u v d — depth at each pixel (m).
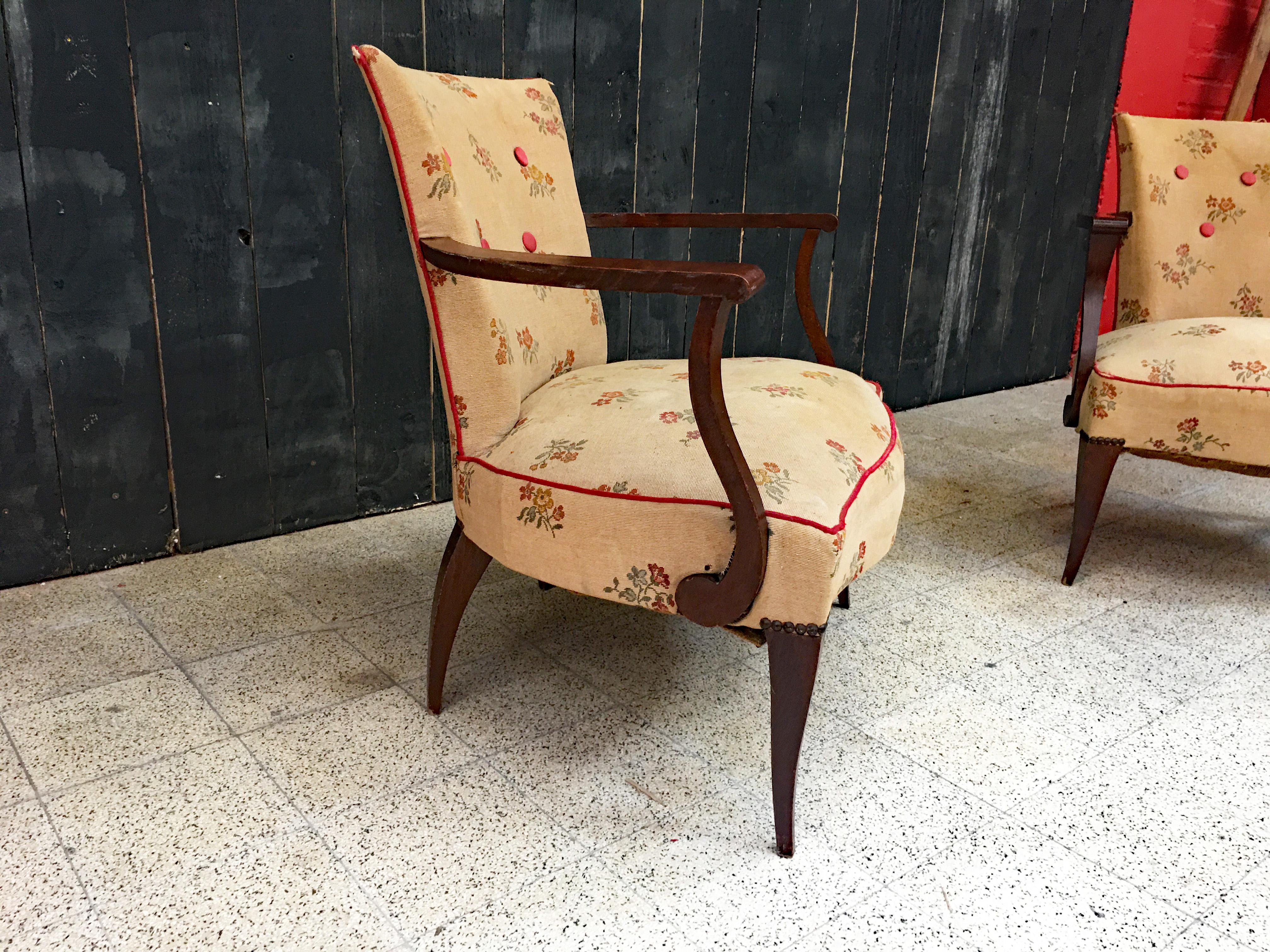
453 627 1.29
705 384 0.92
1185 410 1.65
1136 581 1.83
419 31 1.78
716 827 1.13
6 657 1.43
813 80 2.39
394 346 1.93
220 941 0.94
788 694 1.03
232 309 1.71
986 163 2.88
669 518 1.03
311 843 1.08
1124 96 3.22
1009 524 2.10
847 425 1.19
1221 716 1.39
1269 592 1.80
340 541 1.89
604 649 1.53
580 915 0.99
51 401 1.58
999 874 1.06
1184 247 2.00
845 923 0.99
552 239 1.42
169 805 1.13
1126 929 0.99
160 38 1.52
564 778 1.21
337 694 1.37
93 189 1.53
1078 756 1.28
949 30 2.62
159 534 1.76
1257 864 1.09
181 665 1.43
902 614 1.68
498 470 1.14
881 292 2.78
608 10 2.00
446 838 1.09
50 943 0.93
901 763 1.25
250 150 1.66
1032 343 3.32
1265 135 2.03
